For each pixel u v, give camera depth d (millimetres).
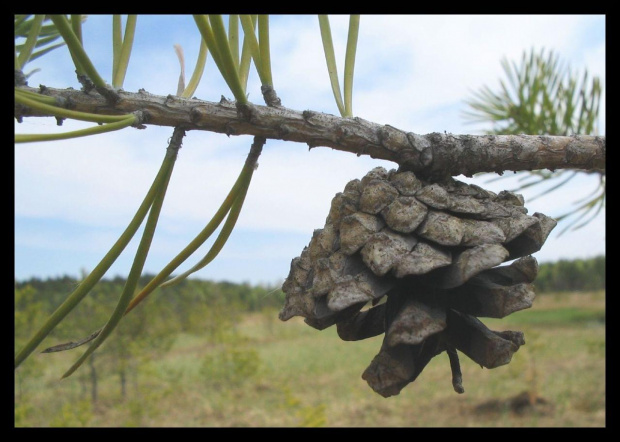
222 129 85
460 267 81
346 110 96
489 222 86
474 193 93
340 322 98
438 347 95
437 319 82
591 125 248
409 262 81
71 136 68
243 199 89
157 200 79
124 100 81
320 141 90
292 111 88
